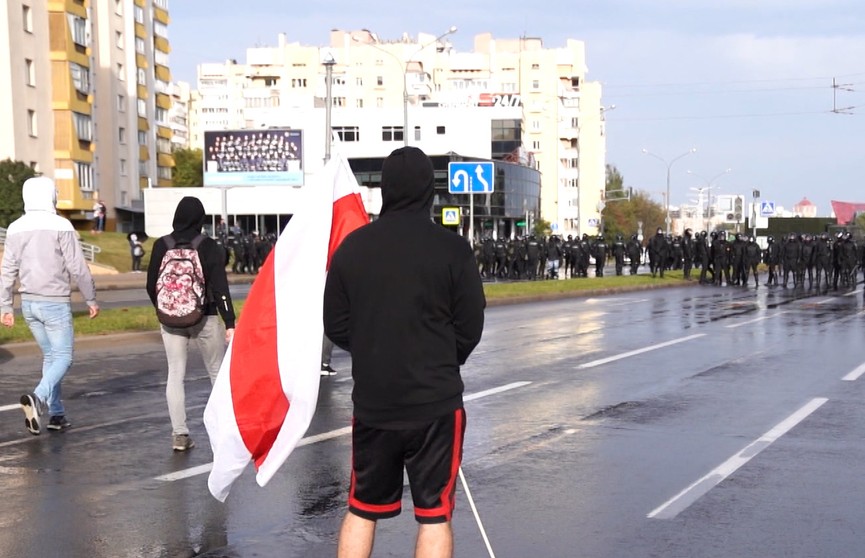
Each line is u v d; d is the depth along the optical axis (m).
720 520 5.95
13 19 52.75
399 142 99.94
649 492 6.59
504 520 5.95
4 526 5.81
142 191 75.38
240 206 62.00
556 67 139.88
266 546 5.46
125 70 72.56
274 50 142.00
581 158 142.75
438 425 3.86
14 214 47.19
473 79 141.38
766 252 42.47
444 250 3.89
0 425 8.92
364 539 4.00
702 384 11.51
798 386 11.37
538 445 8.08
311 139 99.88
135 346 15.44
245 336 4.96
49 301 8.38
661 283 37.00
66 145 57.00
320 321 4.84
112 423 9.05
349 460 7.52
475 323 3.93
